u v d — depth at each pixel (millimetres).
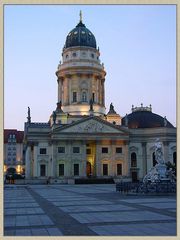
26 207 34312
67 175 117250
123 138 121062
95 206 33875
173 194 48219
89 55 138500
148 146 126000
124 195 49969
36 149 119938
